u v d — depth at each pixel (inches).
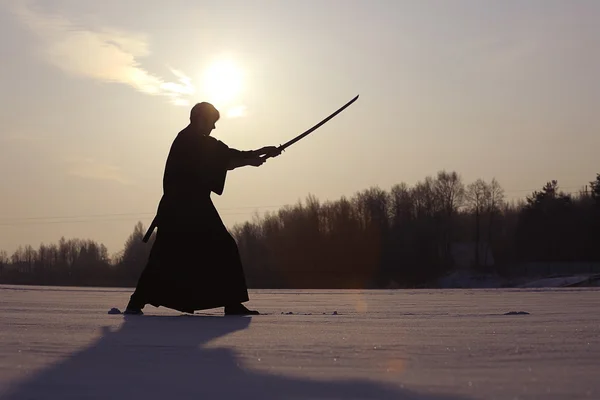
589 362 145.4
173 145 336.8
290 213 2701.8
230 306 326.3
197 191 332.8
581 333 204.4
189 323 252.5
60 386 124.4
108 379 130.9
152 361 153.2
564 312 310.5
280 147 352.5
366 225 2775.6
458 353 159.6
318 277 2655.0
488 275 2842.0
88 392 119.1
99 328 231.1
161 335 207.3
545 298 491.5
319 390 117.6
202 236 329.4
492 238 3329.2
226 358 156.1
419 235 2913.4
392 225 2962.6
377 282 2746.1
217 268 328.5
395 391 115.3
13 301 437.1
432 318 273.0
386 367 140.4
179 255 328.5
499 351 162.6
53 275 2812.5
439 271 2883.9
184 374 135.6
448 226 3115.2
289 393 115.6
